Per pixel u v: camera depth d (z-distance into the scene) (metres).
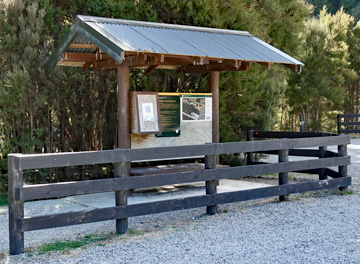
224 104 11.08
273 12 11.89
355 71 29.22
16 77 8.58
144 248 5.06
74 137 10.13
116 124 10.32
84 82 10.00
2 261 4.73
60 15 9.78
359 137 24.73
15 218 4.96
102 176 10.20
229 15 10.82
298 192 7.71
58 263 4.59
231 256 4.69
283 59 8.37
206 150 6.64
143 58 7.36
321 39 26.09
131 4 10.17
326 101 29.05
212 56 7.37
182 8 10.42
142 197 8.30
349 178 8.47
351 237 5.35
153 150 6.07
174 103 9.09
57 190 5.16
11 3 8.87
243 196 6.99
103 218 5.56
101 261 4.62
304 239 5.29
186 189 9.09
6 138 9.20
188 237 5.50
